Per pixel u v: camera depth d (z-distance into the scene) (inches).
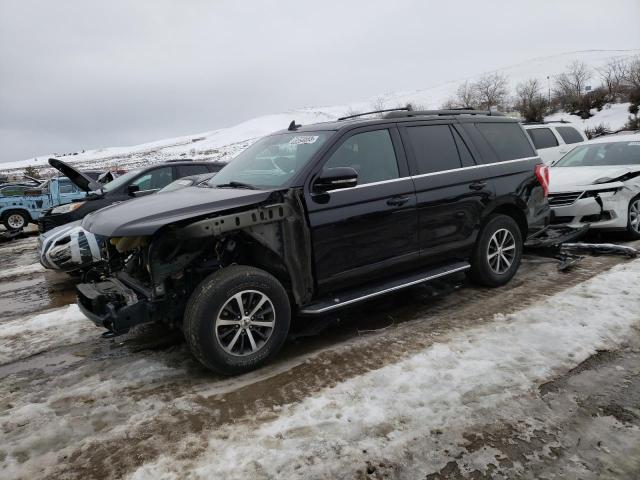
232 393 128.6
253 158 176.6
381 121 170.9
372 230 159.3
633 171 270.7
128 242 146.4
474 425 108.7
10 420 119.9
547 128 426.0
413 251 171.5
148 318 134.0
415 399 119.6
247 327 138.5
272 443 105.2
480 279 197.9
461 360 137.9
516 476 93.4
